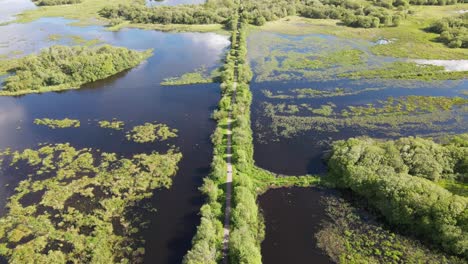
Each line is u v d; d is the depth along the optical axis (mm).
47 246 56312
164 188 67750
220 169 67438
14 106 100500
